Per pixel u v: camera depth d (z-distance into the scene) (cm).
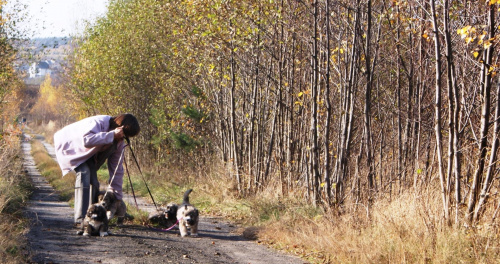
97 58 2705
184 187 1808
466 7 942
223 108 1900
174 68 2116
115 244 828
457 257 723
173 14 1714
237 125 1864
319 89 1319
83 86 2914
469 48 943
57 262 673
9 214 1003
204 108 2053
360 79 1277
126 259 727
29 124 8194
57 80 8512
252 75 1622
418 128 1167
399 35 1217
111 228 988
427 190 920
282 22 1336
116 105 2764
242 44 1495
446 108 1162
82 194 961
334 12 1212
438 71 838
